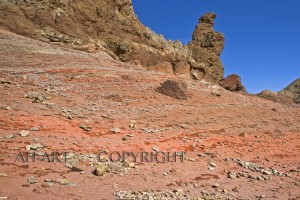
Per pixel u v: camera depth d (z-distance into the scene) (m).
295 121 26.08
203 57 91.94
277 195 10.12
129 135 15.78
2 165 9.58
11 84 24.11
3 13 55.59
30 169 9.66
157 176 10.78
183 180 10.77
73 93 25.38
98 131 15.84
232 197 9.59
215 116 24.64
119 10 78.62
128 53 68.31
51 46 51.06
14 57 38.81
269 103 39.00
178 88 29.81
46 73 32.34
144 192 9.03
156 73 44.59
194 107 27.17
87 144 13.36
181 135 17.50
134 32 76.69
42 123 15.25
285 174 12.61
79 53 50.56
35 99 19.95
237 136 18.84
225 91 40.44
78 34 62.62
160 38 86.81
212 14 96.88
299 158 15.42
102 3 72.25
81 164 10.89
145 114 22.05
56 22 60.72
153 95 28.91
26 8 58.75
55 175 9.51
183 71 78.00
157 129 18.08
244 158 14.60
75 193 8.41
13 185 8.30
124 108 22.91
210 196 9.41
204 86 40.16
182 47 90.19
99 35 69.00
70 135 14.25
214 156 14.23
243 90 53.53
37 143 12.20
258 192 10.30
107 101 24.34
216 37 93.94
